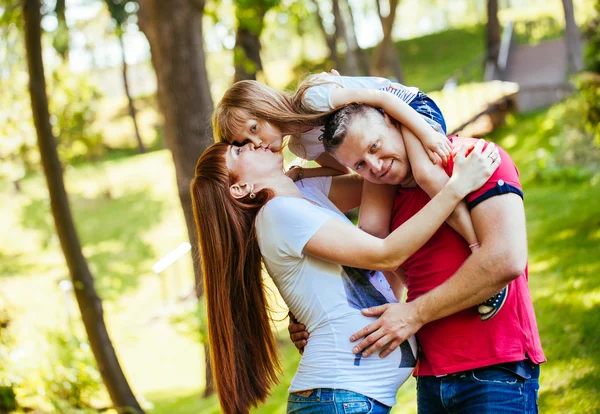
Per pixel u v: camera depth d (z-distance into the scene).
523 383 2.38
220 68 24.84
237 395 2.66
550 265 7.06
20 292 18.61
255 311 2.67
